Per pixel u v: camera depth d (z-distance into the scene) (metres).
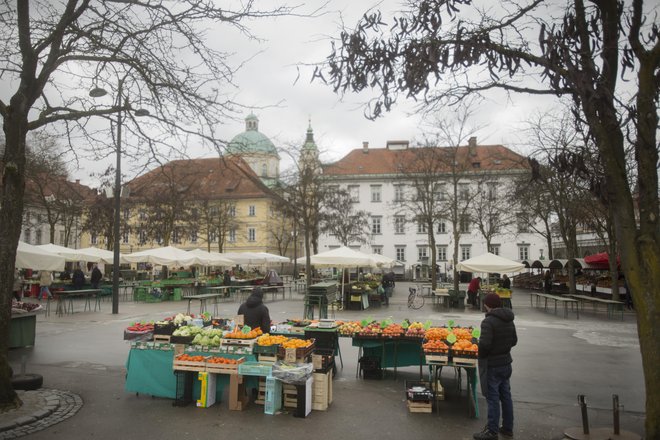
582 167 5.49
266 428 6.10
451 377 9.08
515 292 35.94
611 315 20.09
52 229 30.89
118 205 19.31
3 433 5.79
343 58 5.48
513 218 43.44
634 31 5.10
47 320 17.03
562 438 5.91
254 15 7.39
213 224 46.03
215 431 5.98
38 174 26.70
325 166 30.14
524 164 24.48
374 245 61.00
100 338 13.06
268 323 8.49
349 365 9.94
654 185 5.04
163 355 7.34
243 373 6.80
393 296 31.16
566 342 13.09
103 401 7.20
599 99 4.85
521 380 8.88
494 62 5.43
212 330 7.52
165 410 6.80
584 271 34.78
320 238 61.81
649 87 5.05
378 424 6.29
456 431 6.05
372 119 5.60
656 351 4.87
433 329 8.19
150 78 8.29
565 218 28.45
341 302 22.25
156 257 24.47
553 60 4.91
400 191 60.88
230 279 31.91
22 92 7.04
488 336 5.79
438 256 59.69
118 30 7.97
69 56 7.71
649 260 4.96
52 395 7.35
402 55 5.44
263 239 65.69
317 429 6.08
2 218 6.77
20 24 7.10
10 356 10.59
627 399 7.68
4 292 6.67
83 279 26.12
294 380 6.55
